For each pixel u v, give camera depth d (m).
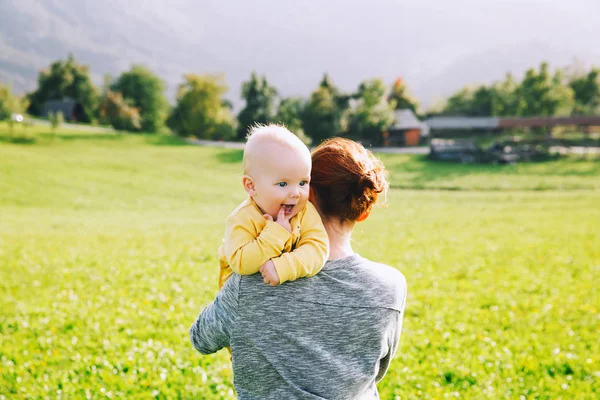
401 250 17.22
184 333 8.16
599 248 17.62
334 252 2.31
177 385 6.08
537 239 19.80
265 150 2.19
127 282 12.17
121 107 104.69
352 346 2.22
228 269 2.46
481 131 97.94
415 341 8.00
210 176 52.78
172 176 50.88
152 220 28.80
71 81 156.62
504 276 13.16
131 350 7.27
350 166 2.31
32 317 9.30
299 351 2.19
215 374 6.41
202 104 115.50
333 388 2.19
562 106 116.44
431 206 34.34
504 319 9.31
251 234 2.22
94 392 5.87
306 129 100.75
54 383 6.16
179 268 13.76
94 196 39.22
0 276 12.83
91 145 73.25
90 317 9.13
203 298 10.62
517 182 51.25
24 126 81.06
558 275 13.41
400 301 2.33
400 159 69.75
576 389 6.23
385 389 6.09
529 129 93.31
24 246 17.58
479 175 56.56
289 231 2.16
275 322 2.17
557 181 51.38
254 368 2.23
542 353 7.53
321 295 2.19
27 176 43.44
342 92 108.75
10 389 5.93
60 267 13.94
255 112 114.06
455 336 8.27
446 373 6.63
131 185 44.47
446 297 10.92
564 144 72.25
